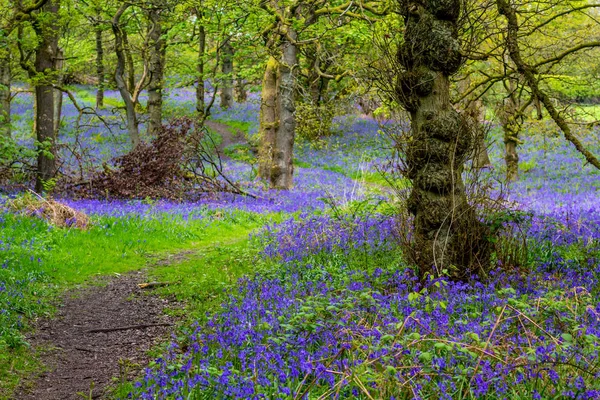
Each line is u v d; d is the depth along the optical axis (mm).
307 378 5414
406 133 8789
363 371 4926
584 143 35594
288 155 24875
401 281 8133
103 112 47344
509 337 5762
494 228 8602
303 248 11305
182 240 15023
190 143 21328
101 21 23125
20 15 18344
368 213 13516
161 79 34469
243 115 46375
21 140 35031
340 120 44062
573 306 6625
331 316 6547
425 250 8391
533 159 35125
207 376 5441
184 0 20531
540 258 9250
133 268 12242
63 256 12188
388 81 8656
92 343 7902
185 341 7207
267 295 8109
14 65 24984
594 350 5352
